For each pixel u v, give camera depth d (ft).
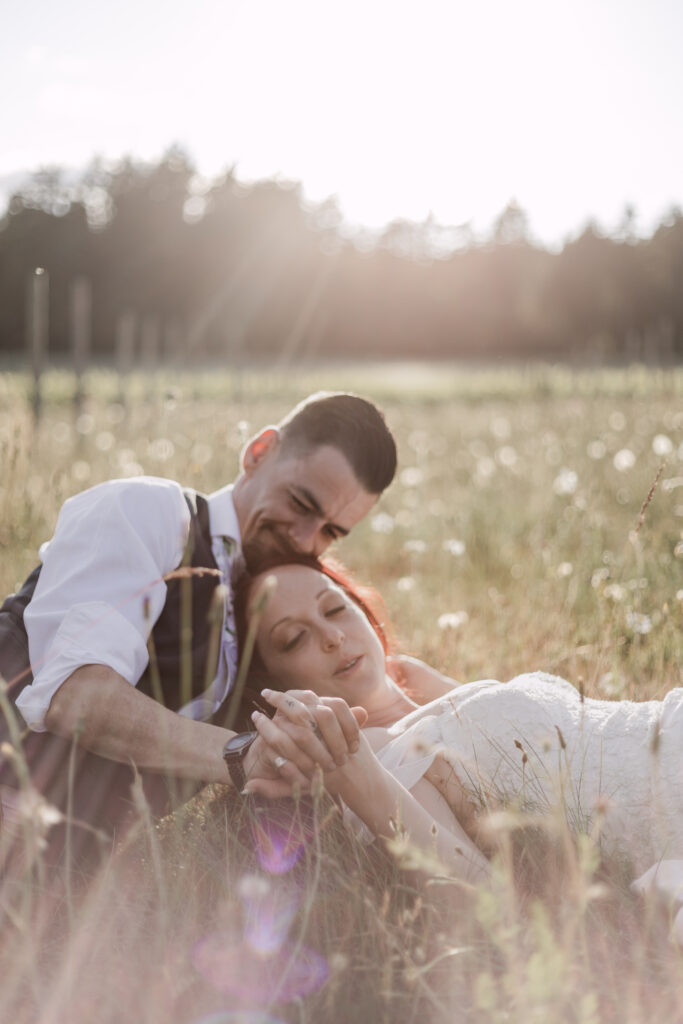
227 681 7.95
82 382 38.93
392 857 6.37
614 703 7.61
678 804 6.72
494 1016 4.36
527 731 7.24
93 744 6.66
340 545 18.45
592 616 11.57
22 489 13.76
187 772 6.68
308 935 5.65
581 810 6.86
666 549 13.19
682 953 5.50
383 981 5.07
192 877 6.16
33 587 7.43
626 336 249.75
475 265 264.93
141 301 226.79
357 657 8.47
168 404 17.54
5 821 6.39
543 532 17.78
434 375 132.05
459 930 5.56
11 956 5.41
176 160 238.07
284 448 8.27
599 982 5.24
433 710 7.91
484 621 13.24
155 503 7.46
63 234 221.46
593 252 254.68
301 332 248.11
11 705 6.78
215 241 234.17
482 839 7.02
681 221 245.86
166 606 7.41
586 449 26.86
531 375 78.33
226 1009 5.15
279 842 6.77
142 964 5.48
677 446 23.27
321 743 6.38
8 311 215.72
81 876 6.44
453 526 18.74
